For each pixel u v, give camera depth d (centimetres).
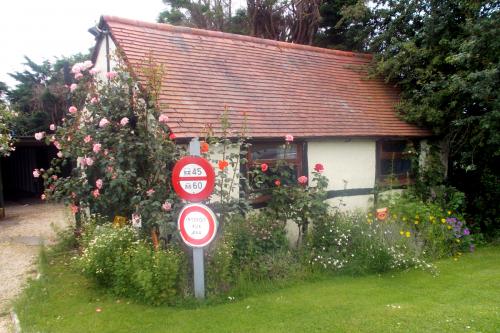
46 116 2269
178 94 762
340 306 518
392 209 842
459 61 875
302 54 1177
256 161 773
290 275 619
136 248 570
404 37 1195
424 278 633
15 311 526
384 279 630
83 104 733
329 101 1011
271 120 823
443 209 923
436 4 1038
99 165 668
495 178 1012
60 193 703
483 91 820
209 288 553
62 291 591
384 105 1107
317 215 729
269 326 464
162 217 572
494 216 996
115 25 862
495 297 544
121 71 680
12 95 2612
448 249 780
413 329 447
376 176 985
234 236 617
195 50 947
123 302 544
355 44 1571
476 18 938
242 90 886
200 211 522
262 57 1066
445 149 1107
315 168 760
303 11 1822
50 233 1059
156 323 478
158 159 600
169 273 533
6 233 1075
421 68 1072
